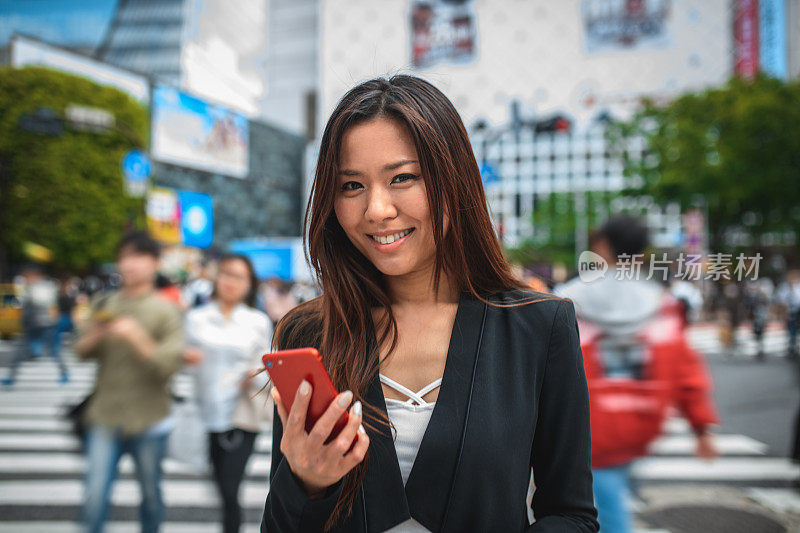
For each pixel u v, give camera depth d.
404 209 0.83
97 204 24.00
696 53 43.88
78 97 24.05
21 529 3.29
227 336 2.68
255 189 45.81
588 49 45.59
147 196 18.16
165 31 60.62
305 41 66.75
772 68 41.94
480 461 0.79
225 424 2.63
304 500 0.73
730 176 14.91
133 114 25.83
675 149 16.25
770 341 11.82
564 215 30.69
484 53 47.00
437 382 0.88
